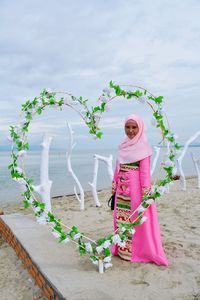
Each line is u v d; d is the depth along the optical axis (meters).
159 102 3.69
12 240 5.06
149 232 3.72
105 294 2.95
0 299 3.53
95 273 3.44
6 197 10.77
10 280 3.98
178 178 12.92
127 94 3.78
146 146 3.71
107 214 7.08
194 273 3.45
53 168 23.06
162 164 3.78
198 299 2.96
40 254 4.04
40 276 3.55
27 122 3.81
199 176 10.50
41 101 3.81
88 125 3.95
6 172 19.19
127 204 3.80
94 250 3.57
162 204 7.95
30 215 6.25
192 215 6.75
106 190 11.82
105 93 3.79
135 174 3.75
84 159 40.69
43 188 6.38
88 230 5.70
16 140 3.79
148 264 3.68
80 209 7.69
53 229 3.65
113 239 3.52
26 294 3.58
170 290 3.07
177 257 3.96
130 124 3.70
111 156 8.05
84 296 2.90
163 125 3.75
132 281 3.25
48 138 6.52
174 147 3.71
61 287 3.08
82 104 3.96
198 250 4.27
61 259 3.88
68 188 13.19
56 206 8.46
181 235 5.11
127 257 3.80
